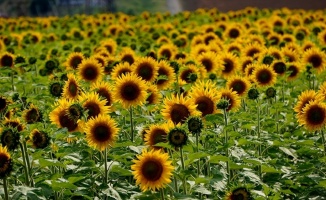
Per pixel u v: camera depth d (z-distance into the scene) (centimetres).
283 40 2061
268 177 1009
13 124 918
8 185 848
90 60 1223
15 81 1443
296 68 1434
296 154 1075
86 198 887
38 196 810
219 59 1445
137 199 877
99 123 873
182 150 872
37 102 1182
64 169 958
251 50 1659
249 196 816
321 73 1456
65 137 930
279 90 1444
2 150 773
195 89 966
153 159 788
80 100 953
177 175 821
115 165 881
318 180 964
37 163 930
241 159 977
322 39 1883
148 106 1107
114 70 1191
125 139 1030
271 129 1216
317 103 989
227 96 1039
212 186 871
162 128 886
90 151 941
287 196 1008
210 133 952
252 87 1172
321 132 1036
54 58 1689
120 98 990
